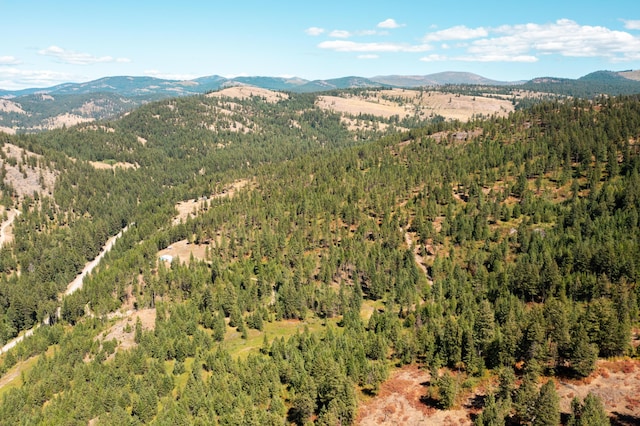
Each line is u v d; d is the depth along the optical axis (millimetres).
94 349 141250
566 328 93875
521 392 79250
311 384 95188
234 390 104500
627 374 88812
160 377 115562
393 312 147125
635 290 123312
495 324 113062
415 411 89812
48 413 109062
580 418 70125
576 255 151125
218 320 147375
